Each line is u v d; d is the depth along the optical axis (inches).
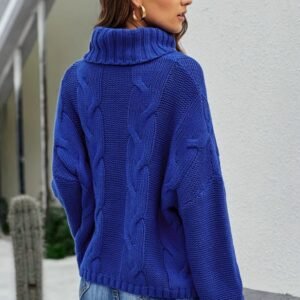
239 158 133.7
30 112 420.5
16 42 364.5
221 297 74.7
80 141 85.2
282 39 125.6
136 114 77.4
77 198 84.7
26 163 425.1
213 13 137.6
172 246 76.8
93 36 81.6
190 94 75.0
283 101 125.8
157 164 76.3
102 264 80.4
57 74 392.8
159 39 78.0
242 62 132.6
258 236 131.2
